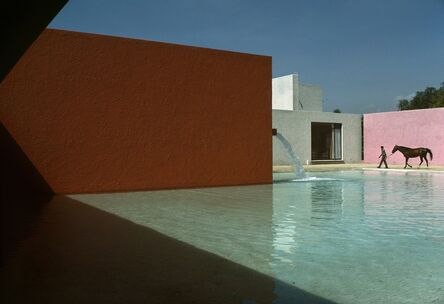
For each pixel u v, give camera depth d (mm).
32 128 8438
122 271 3328
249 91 11008
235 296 2777
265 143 11266
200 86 10266
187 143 10078
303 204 7199
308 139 21641
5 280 3105
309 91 26594
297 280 3107
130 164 9383
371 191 9359
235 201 7613
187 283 3033
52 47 8594
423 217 5789
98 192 9016
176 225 5266
